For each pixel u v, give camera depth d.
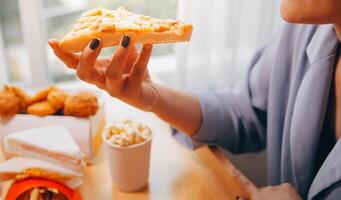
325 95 0.77
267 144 0.93
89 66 0.61
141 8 1.37
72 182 0.67
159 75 1.47
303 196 0.83
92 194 0.74
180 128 0.87
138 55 0.70
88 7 1.36
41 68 1.36
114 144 0.71
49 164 0.67
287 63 0.88
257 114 0.95
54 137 0.72
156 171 0.81
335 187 0.72
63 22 1.37
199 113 0.88
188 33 0.62
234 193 0.76
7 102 0.79
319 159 0.83
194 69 1.31
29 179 0.65
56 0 1.33
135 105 0.76
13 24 1.32
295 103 0.81
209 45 1.29
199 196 0.75
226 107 0.92
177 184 0.78
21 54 1.38
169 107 0.83
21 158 0.68
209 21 1.25
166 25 0.62
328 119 0.80
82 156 0.70
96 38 0.59
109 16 0.64
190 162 0.84
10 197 0.64
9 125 0.80
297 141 0.80
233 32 1.30
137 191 0.76
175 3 1.37
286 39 0.88
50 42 0.62
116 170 0.73
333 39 0.77
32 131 0.73
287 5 0.68
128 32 0.60
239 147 0.97
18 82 1.41
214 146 0.92
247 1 1.28
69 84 1.44
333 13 0.65
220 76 1.36
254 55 0.98
